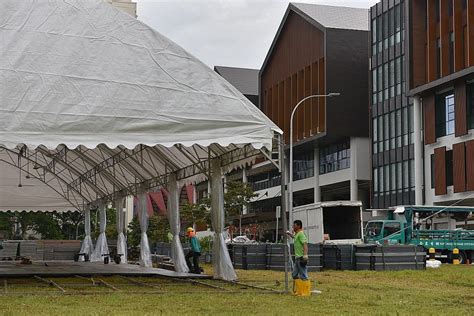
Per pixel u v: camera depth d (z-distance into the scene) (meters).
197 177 23.89
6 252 42.00
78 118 16.62
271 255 30.66
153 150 24.58
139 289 17.97
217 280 21.30
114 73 17.14
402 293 17.91
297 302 14.92
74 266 31.22
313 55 69.81
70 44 16.95
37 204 41.00
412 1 57.09
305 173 76.62
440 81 52.94
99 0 17.44
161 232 57.12
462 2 51.78
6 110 16.08
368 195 69.56
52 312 12.59
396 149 61.88
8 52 16.44
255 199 87.62
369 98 66.31
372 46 66.25
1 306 13.68
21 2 16.88
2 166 38.75
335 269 29.91
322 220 39.88
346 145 68.75
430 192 55.91
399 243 39.66
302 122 71.50
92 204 40.62
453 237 39.56
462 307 14.45
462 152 51.44
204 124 17.58
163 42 17.70
